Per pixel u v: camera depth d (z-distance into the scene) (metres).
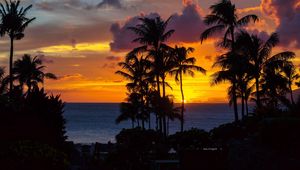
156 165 25.72
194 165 21.55
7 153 13.52
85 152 50.03
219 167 21.12
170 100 55.72
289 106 22.16
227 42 37.19
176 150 30.27
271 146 15.13
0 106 17.19
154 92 57.62
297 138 14.43
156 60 45.12
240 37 36.28
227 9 36.44
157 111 55.38
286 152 14.02
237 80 39.69
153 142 37.97
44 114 20.81
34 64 60.75
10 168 13.15
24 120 17.11
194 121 182.75
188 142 30.95
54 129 20.45
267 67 36.72
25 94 21.95
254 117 24.59
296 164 12.62
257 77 36.94
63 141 20.95
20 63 59.88
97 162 37.94
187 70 50.31
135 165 31.19
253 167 15.39
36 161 13.74
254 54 36.41
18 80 60.28
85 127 145.00
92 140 99.50
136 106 63.34
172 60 46.06
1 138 15.84
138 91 62.25
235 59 36.09
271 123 15.37
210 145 27.67
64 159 14.98
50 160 14.16
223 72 37.25
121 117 64.56
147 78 55.47
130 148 34.81
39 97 21.27
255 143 16.42
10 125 16.56
